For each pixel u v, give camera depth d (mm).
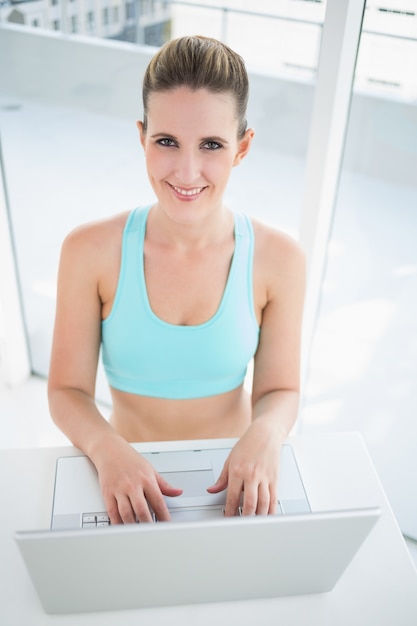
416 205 1480
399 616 789
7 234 1888
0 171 1793
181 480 936
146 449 991
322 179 1299
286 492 933
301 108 2109
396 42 1230
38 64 1762
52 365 1086
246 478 885
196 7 1833
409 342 1710
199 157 925
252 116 2186
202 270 1061
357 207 1535
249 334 1109
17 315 2047
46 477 942
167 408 1138
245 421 1235
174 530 641
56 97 1826
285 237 1104
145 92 918
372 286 1656
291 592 800
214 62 873
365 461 1004
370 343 1740
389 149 1406
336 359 1787
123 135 1933
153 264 1057
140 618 770
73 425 1004
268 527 659
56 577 694
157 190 963
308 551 712
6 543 847
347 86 1216
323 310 1727
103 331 1111
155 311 1075
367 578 831
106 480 881
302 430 1894
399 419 1765
